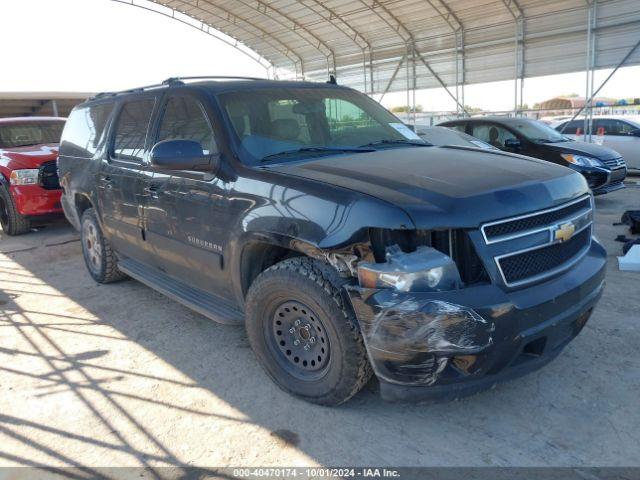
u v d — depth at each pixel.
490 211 2.69
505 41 17.91
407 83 21.08
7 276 6.26
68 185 5.84
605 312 4.43
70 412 3.30
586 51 16.27
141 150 4.45
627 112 19.67
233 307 3.80
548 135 10.65
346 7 18.50
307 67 24.80
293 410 3.21
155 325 4.59
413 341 2.55
